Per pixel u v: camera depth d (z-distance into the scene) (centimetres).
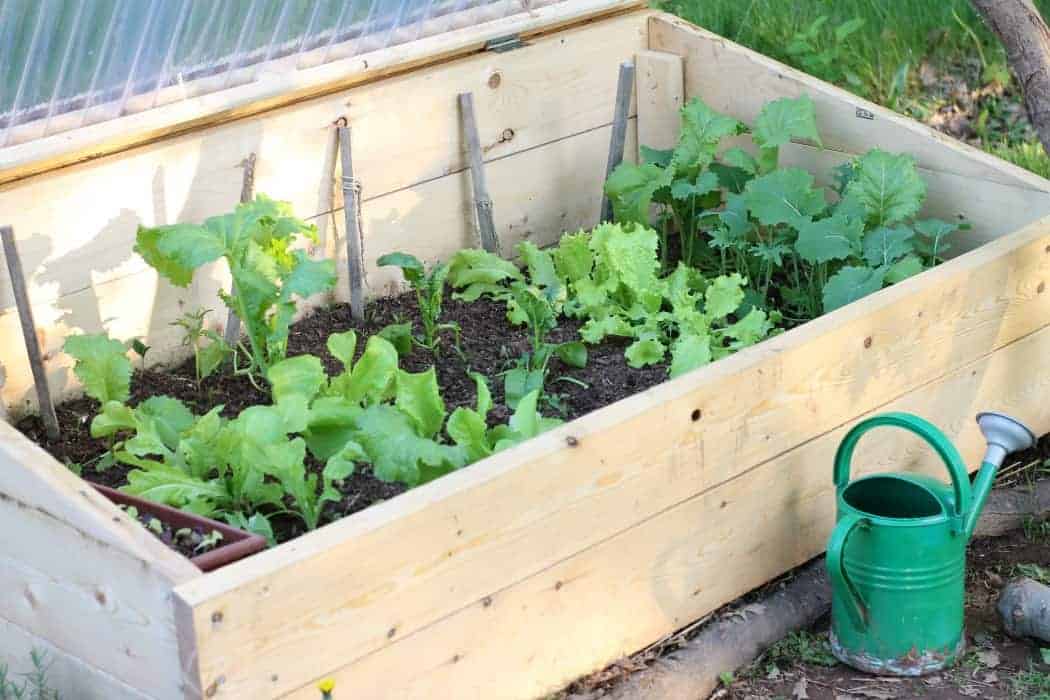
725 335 354
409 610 279
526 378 343
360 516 275
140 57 331
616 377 350
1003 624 321
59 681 288
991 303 342
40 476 277
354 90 361
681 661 310
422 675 284
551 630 297
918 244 366
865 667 312
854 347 323
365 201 368
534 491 289
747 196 365
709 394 305
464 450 302
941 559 307
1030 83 336
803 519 327
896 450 337
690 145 379
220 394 343
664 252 386
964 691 309
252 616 265
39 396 330
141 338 346
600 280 368
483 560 286
